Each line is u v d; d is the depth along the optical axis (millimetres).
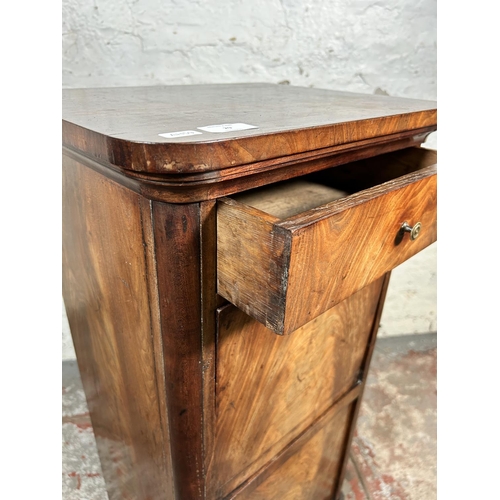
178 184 347
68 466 1001
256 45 1054
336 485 933
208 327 436
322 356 662
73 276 662
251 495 639
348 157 511
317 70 1128
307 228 327
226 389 496
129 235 442
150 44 963
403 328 1517
